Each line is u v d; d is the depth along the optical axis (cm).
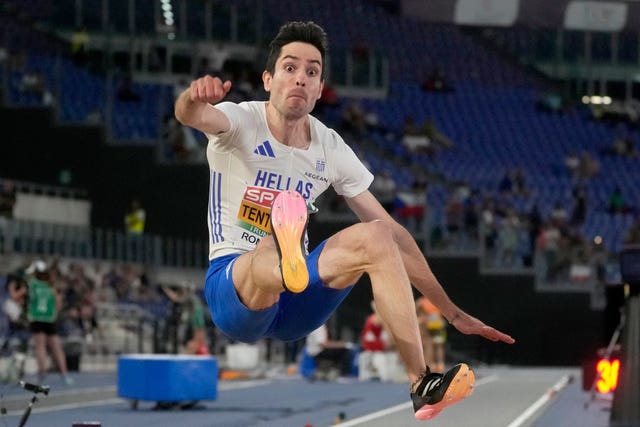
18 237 4719
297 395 3372
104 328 4775
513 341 1102
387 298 938
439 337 4016
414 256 1101
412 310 938
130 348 4856
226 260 1084
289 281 950
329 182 1120
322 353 4397
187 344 4297
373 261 946
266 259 1004
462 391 931
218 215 1091
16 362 3566
